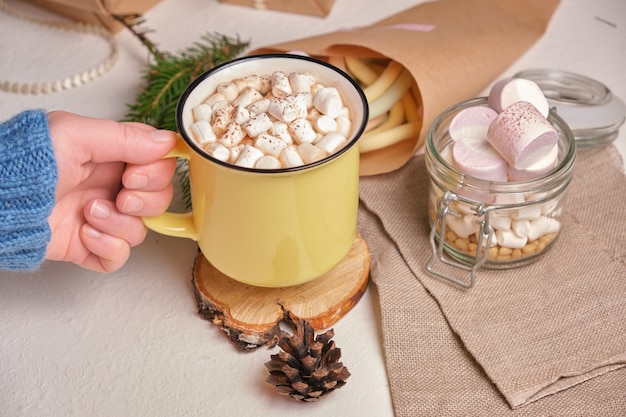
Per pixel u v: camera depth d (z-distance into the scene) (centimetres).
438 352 55
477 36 69
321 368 52
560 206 58
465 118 58
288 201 50
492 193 55
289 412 53
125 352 56
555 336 55
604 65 73
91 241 55
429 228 61
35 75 74
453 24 71
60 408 53
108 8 73
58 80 73
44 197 51
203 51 71
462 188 56
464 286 57
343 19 78
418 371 54
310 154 50
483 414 52
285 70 56
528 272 59
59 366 55
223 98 54
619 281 58
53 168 51
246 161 50
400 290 58
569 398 53
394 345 55
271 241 52
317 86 54
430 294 58
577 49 74
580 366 54
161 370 55
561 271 59
